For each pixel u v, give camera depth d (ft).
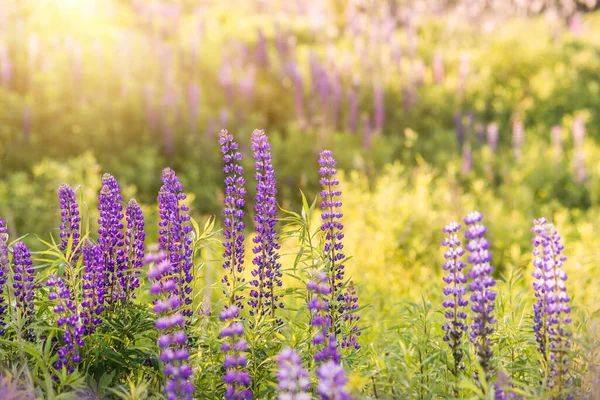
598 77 54.34
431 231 25.43
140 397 9.16
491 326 10.97
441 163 39.65
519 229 28.27
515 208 33.42
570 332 9.71
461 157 40.91
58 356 9.73
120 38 49.08
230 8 68.49
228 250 11.37
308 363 9.90
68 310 9.81
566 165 39.09
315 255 10.93
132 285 11.16
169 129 38.78
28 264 10.47
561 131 43.88
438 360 10.05
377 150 39.45
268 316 11.16
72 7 54.13
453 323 9.80
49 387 8.64
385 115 47.14
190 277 10.85
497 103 48.70
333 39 60.85
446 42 60.90
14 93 39.68
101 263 10.69
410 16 61.82
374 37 56.34
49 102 39.45
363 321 14.65
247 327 10.00
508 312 11.95
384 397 9.53
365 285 17.24
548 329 9.57
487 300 9.30
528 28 66.80
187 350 9.84
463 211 28.53
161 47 48.70
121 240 11.63
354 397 7.92
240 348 8.86
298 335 10.21
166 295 9.35
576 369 9.34
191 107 40.27
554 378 9.38
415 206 27.50
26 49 44.04
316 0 65.72
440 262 22.95
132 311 10.75
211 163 37.73
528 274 20.08
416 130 46.01
